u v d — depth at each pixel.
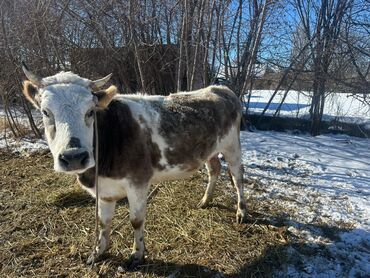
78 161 2.89
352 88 10.21
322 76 9.88
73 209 5.15
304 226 4.87
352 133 10.45
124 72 10.15
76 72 8.91
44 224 4.76
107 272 3.89
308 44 10.25
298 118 10.91
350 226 4.91
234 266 4.04
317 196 5.82
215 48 9.13
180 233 4.59
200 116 4.33
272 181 6.36
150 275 3.86
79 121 3.06
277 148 8.34
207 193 5.24
